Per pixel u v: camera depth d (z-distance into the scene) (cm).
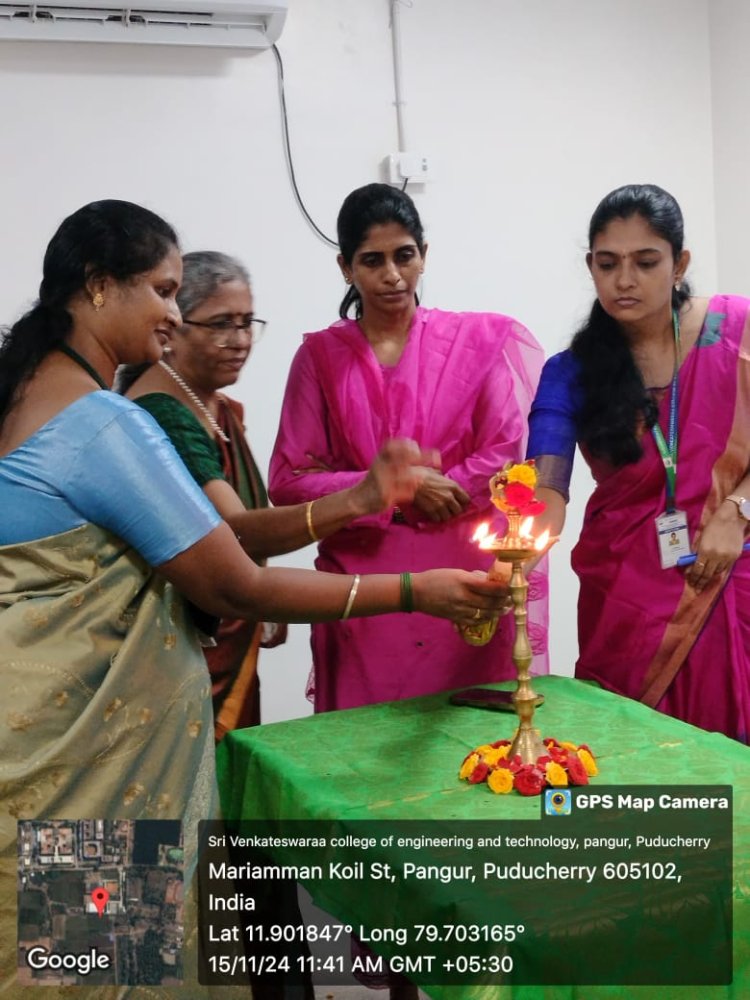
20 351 134
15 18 278
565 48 326
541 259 332
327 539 228
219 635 251
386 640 222
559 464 200
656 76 336
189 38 290
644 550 199
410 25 312
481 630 157
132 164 296
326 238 312
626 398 194
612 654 203
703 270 350
